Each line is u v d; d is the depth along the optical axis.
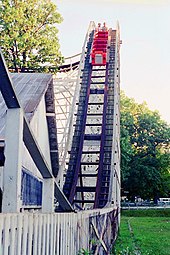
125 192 49.44
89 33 30.38
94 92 23.09
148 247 12.78
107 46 27.59
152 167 48.94
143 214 38.28
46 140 14.38
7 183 4.21
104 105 21.80
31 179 11.45
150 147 53.97
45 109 13.99
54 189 6.15
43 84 12.48
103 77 24.11
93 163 18.84
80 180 18.98
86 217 6.71
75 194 17.95
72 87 27.80
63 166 16.92
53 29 29.02
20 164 4.25
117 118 23.17
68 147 18.55
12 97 4.09
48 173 5.66
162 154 52.59
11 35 27.02
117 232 17.09
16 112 4.30
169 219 31.81
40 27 28.69
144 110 56.62
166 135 54.25
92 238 7.29
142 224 25.38
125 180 47.84
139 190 48.75
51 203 5.76
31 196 11.39
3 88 3.93
